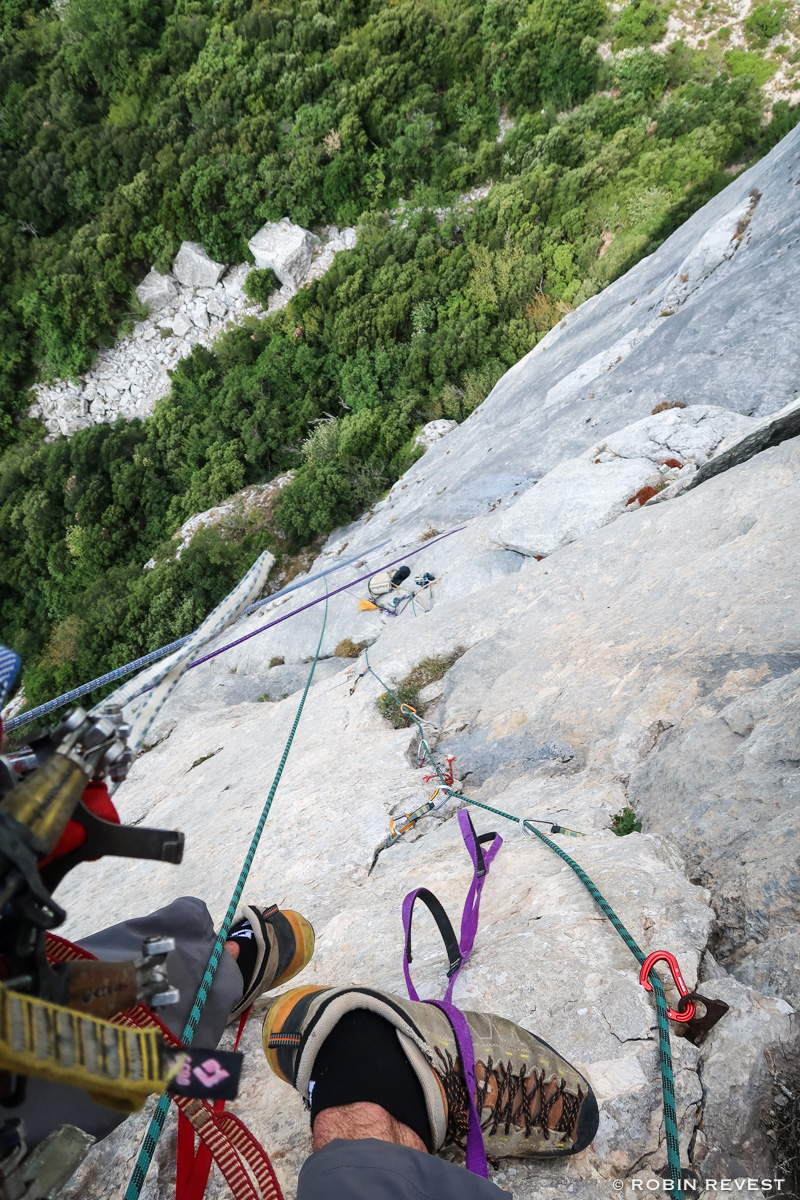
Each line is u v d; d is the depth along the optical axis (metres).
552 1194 1.45
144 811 6.57
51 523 29.53
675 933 2.06
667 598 5.10
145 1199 1.67
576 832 2.96
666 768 3.21
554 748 4.20
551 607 6.21
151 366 30.34
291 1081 1.30
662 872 2.37
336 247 28.95
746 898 2.20
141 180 29.17
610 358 12.78
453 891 2.72
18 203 31.22
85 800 0.94
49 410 31.00
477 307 24.84
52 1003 0.69
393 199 28.78
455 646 6.45
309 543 23.12
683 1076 1.66
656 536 6.17
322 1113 1.20
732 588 4.69
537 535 8.43
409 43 28.66
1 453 31.44
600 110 27.56
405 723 5.84
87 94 32.50
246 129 28.52
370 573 11.22
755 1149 1.57
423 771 4.63
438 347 24.31
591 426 10.86
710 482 6.35
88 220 31.36
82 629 24.75
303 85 28.64
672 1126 1.48
